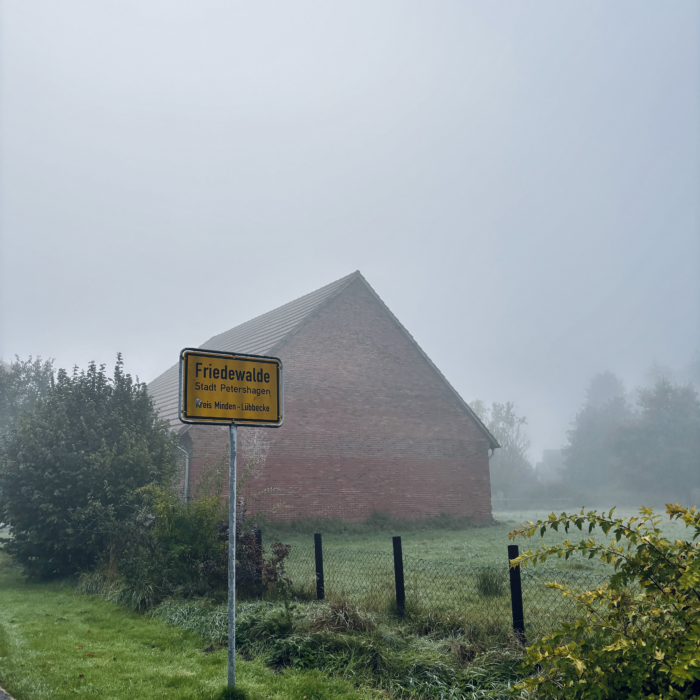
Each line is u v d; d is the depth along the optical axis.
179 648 7.07
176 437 15.81
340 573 11.19
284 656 6.39
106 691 5.35
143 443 13.87
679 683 3.06
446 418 28.22
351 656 6.08
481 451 28.86
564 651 3.60
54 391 14.45
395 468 26.12
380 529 24.31
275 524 22.41
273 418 6.27
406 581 10.05
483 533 23.84
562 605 7.58
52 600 10.59
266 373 6.31
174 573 9.78
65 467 13.25
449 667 5.52
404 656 5.86
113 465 13.39
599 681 3.47
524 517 41.53
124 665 6.23
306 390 24.77
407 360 27.92
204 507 9.99
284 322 27.34
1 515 13.32
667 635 3.54
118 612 9.37
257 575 9.12
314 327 25.80
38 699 5.14
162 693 5.30
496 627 6.29
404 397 27.27
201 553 9.66
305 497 23.53
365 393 26.20
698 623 3.25
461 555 15.32
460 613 6.93
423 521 26.05
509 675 5.23
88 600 10.59
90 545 12.90
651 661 3.38
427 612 7.08
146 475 13.55
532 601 8.22
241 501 10.63
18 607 9.83
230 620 5.48
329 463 24.42
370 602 7.55
